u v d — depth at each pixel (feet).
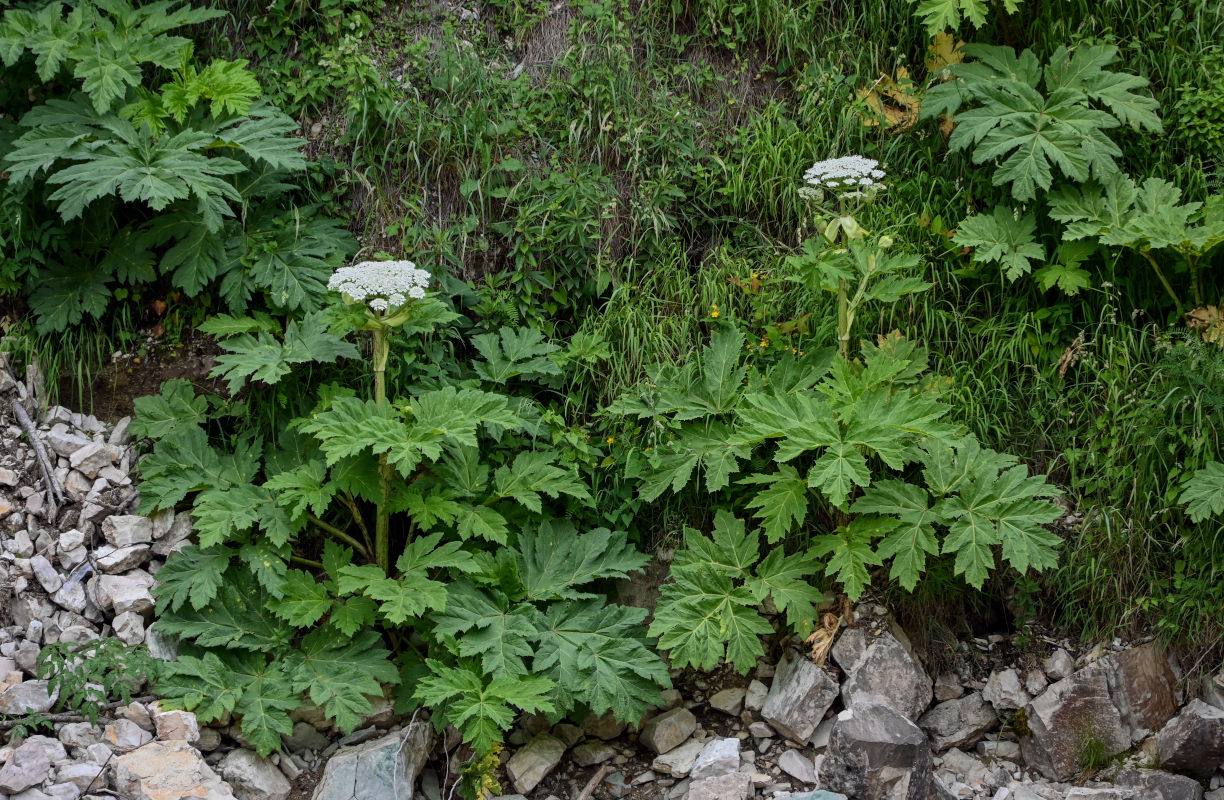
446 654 13.56
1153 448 13.98
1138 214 14.40
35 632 12.72
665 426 14.51
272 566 13.25
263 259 14.58
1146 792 12.74
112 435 14.51
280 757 12.78
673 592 13.52
